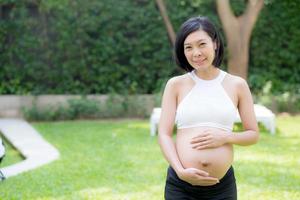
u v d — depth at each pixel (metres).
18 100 10.25
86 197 4.64
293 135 7.75
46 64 10.52
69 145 7.17
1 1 10.16
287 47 10.56
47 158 6.32
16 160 6.63
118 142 7.34
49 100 10.32
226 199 2.80
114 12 10.41
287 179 5.22
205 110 2.73
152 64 10.59
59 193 4.79
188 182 2.75
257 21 10.47
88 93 10.53
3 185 5.09
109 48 10.50
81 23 10.38
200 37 2.70
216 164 2.73
